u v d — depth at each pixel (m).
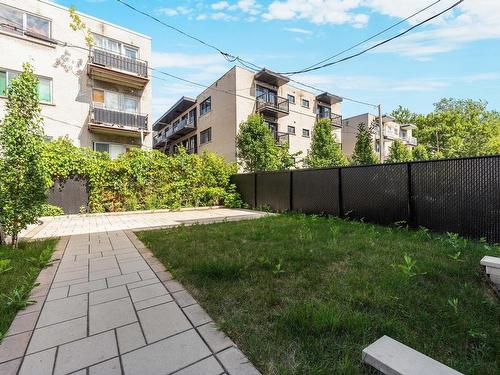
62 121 11.16
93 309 2.15
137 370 1.44
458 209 4.32
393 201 5.30
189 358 1.54
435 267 2.73
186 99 21.25
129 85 12.91
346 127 28.45
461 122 34.97
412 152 25.84
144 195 9.77
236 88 16.45
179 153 11.03
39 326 1.90
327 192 6.87
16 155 3.93
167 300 2.30
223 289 2.43
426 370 1.21
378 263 2.92
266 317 1.95
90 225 6.62
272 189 9.06
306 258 3.17
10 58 10.03
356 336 1.64
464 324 1.73
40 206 4.25
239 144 14.16
